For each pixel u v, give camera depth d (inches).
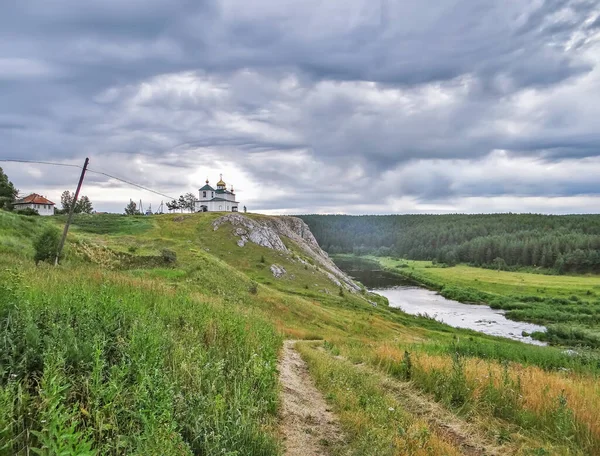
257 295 1647.4
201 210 4500.5
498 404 390.0
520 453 291.0
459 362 475.2
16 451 155.9
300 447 261.3
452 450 271.7
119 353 263.4
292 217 4803.2
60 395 173.0
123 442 172.4
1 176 3134.8
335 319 1759.4
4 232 1220.5
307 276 2987.2
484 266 6225.4
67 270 717.3
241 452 216.4
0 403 163.0
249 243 3260.3
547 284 4293.8
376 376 502.9
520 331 2388.0
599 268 5187.0
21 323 247.6
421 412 381.4
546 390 406.0
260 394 312.3
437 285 4291.3
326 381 440.8
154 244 2389.3
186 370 276.1
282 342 781.9
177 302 563.5
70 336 246.8
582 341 2084.2
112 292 451.5
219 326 457.7
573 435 305.3
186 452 182.5
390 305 3221.0
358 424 301.0
